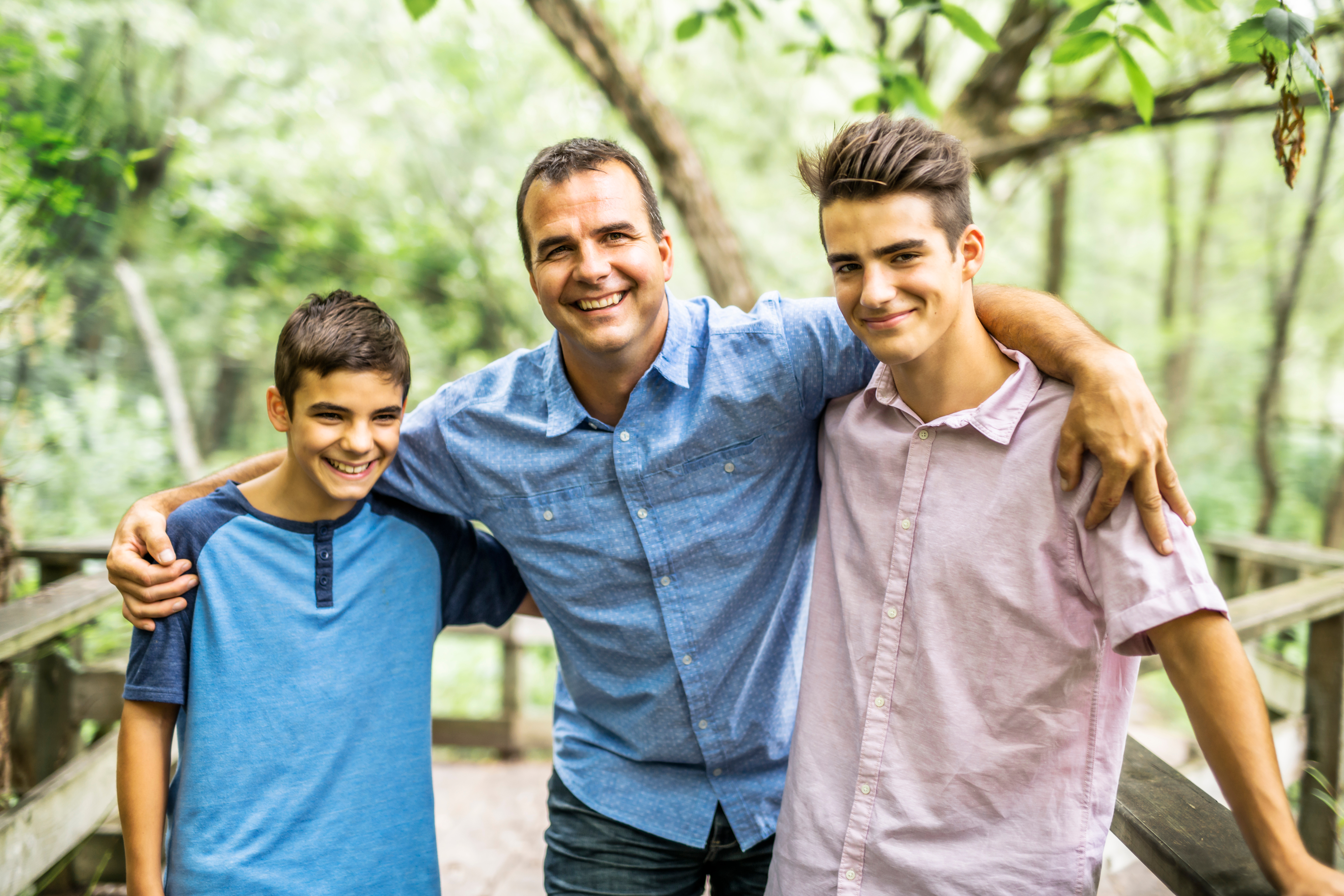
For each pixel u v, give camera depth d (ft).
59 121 11.41
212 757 4.54
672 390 5.15
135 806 4.50
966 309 4.14
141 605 4.51
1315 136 22.84
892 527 4.35
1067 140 13.03
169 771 4.71
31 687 8.49
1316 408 29.68
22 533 13.61
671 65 24.77
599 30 12.46
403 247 32.48
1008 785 4.09
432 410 5.42
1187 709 3.55
